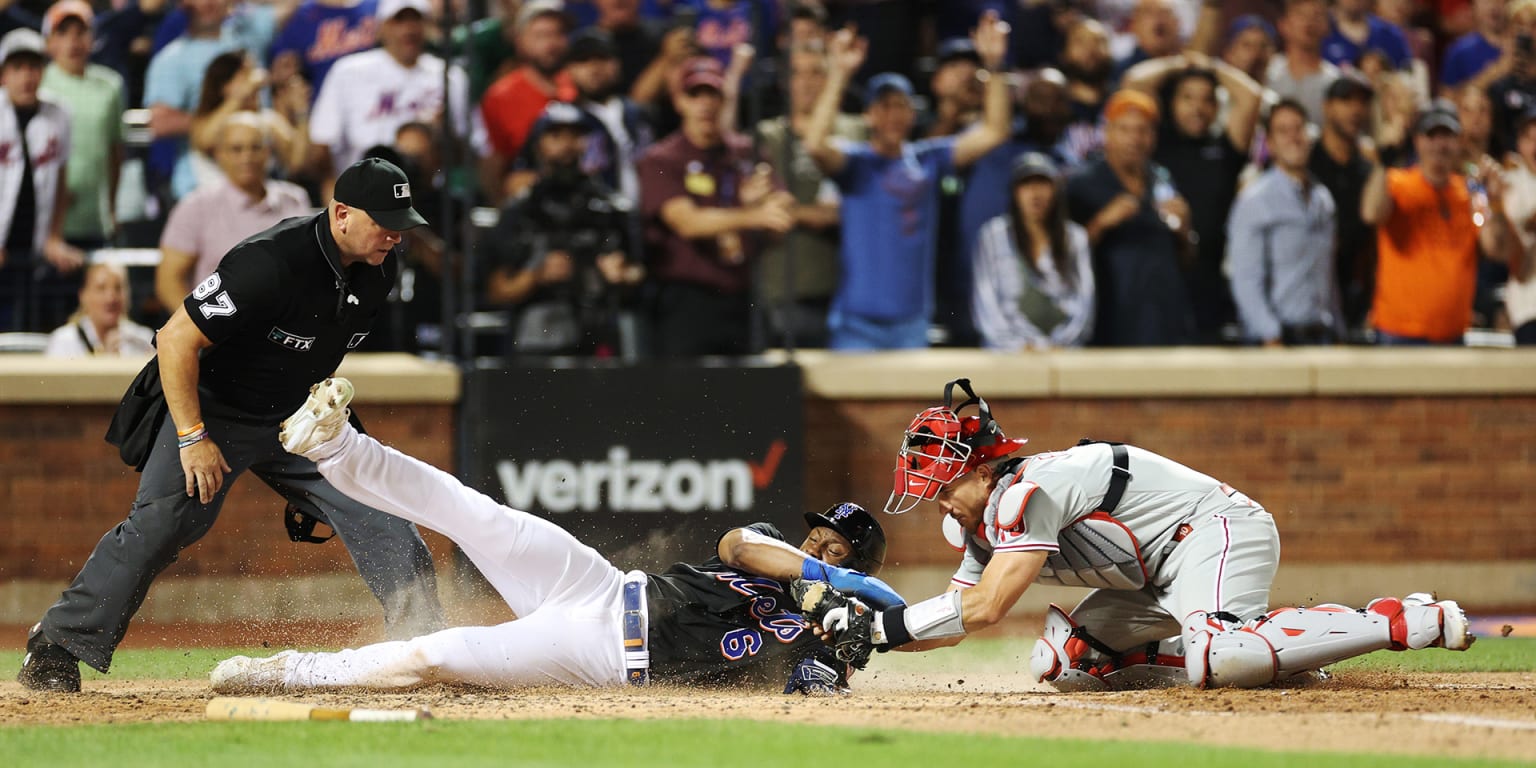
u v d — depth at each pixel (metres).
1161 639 21.14
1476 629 34.84
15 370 36.59
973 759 14.14
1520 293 43.03
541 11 38.22
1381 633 18.67
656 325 39.19
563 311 38.66
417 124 38.25
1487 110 42.91
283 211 37.44
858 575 19.55
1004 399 40.44
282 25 38.47
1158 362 40.31
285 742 15.38
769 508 38.94
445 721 16.77
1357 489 41.62
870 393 39.97
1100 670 21.38
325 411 18.20
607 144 38.78
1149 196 40.31
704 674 19.77
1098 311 40.72
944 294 40.69
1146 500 19.75
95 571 20.41
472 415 37.91
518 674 19.52
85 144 37.16
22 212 36.84
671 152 38.94
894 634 18.62
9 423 36.72
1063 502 18.94
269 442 21.28
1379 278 41.75
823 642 19.42
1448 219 41.69
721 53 40.31
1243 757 14.25
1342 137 40.84
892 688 23.09
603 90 38.75
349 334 20.98
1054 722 16.55
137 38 37.78
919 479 19.06
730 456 38.84
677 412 38.62
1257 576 19.78
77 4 36.88
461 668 19.27
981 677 25.81
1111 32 42.06
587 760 14.18
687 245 39.09
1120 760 14.09
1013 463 19.47
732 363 39.00
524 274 38.47
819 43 39.94
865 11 41.44
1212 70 40.25
